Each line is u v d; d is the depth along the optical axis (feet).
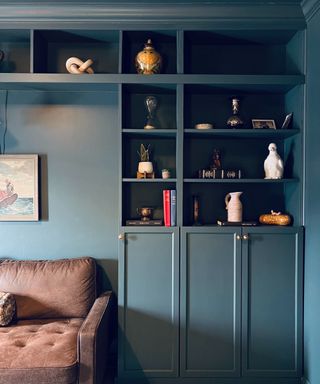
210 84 7.63
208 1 7.18
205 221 8.57
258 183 8.61
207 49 8.57
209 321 7.55
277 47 8.55
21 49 8.57
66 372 5.77
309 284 7.28
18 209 8.57
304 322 7.50
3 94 8.60
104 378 7.81
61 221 8.68
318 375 6.83
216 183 8.59
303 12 7.30
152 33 7.83
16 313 7.47
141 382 7.54
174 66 8.51
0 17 7.42
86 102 8.67
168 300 7.55
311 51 7.22
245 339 7.54
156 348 7.54
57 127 8.67
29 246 8.66
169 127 8.58
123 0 7.13
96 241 8.70
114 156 8.71
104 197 8.71
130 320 7.55
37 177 8.58
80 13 7.40
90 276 7.99
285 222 7.72
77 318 7.62
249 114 8.60
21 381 5.71
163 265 7.55
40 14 7.40
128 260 7.55
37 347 6.12
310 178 7.23
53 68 8.54
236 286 7.54
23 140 8.65
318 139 6.87
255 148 8.63
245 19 7.45
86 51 8.59
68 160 8.68
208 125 7.84
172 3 7.23
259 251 7.56
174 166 8.61
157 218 8.57
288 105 8.30
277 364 7.54
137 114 8.57
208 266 7.55
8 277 7.73
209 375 7.55
